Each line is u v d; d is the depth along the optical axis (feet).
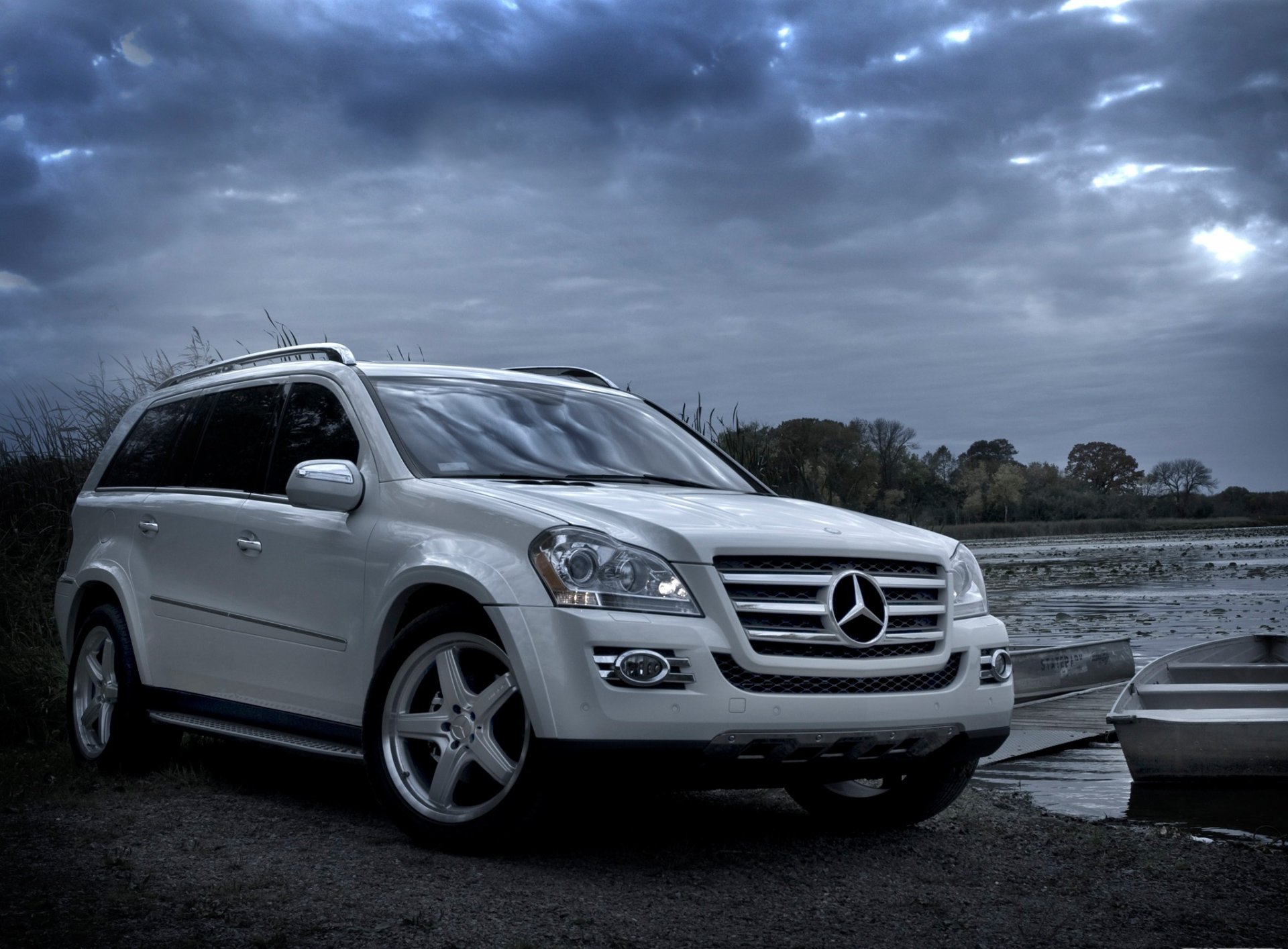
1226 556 139.44
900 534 14.10
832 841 14.39
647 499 13.74
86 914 10.50
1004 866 13.28
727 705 11.83
